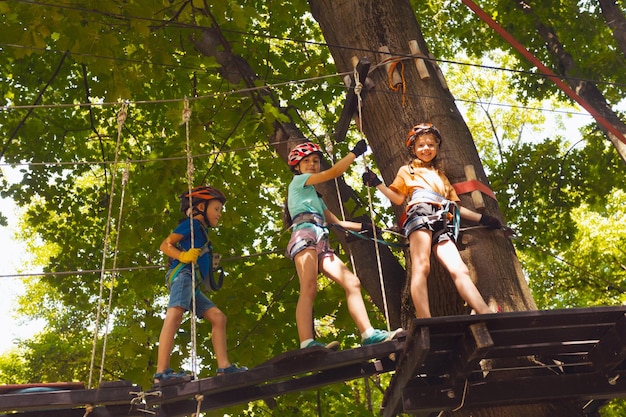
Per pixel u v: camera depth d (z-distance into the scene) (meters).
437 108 6.73
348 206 7.24
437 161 6.37
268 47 9.89
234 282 8.91
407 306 6.42
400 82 6.84
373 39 7.26
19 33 7.21
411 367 4.60
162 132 11.07
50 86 10.20
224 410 8.10
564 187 11.88
